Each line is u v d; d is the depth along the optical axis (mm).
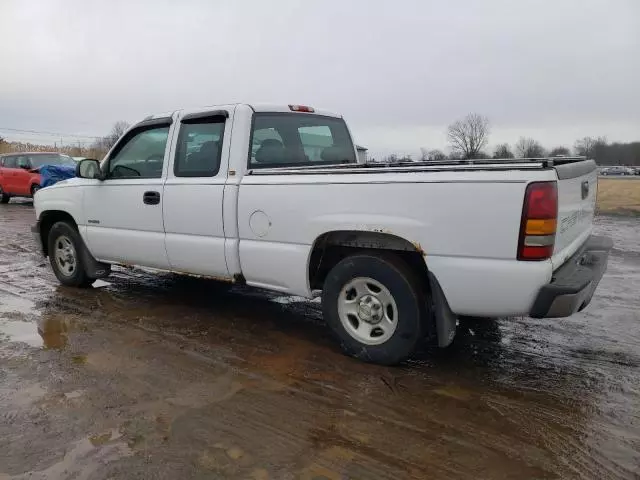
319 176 3861
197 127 4695
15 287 6234
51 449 2818
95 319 5000
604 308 5207
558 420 3107
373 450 2818
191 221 4645
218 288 6129
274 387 3551
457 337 4473
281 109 4852
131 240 5211
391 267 3664
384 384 3588
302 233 3965
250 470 2643
